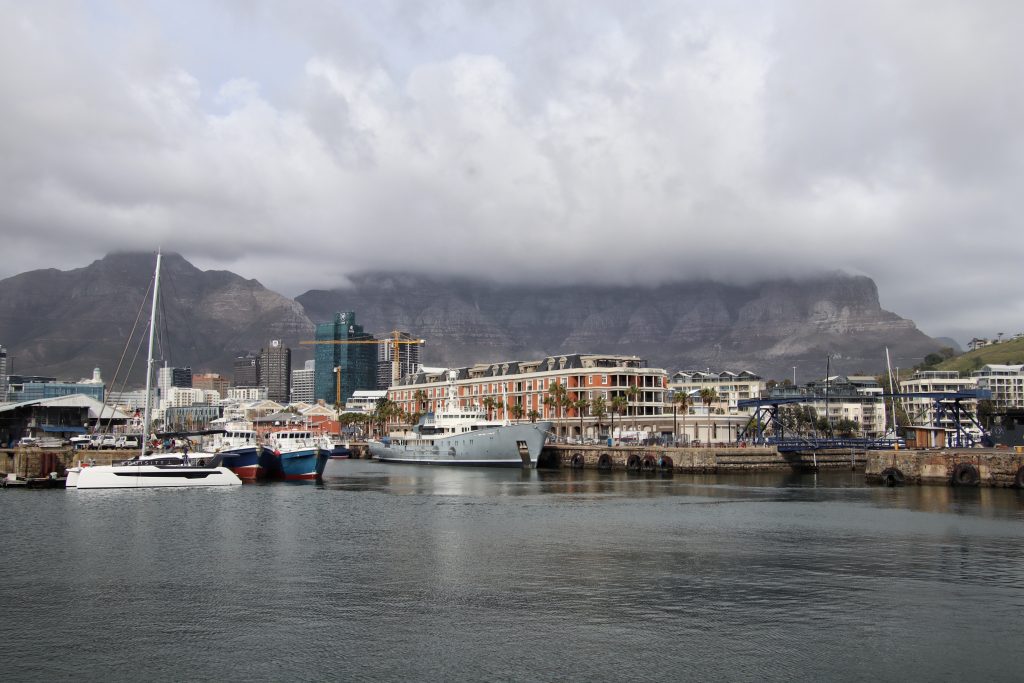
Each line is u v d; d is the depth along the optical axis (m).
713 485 145.50
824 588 64.94
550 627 55.75
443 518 101.19
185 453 148.38
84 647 52.28
